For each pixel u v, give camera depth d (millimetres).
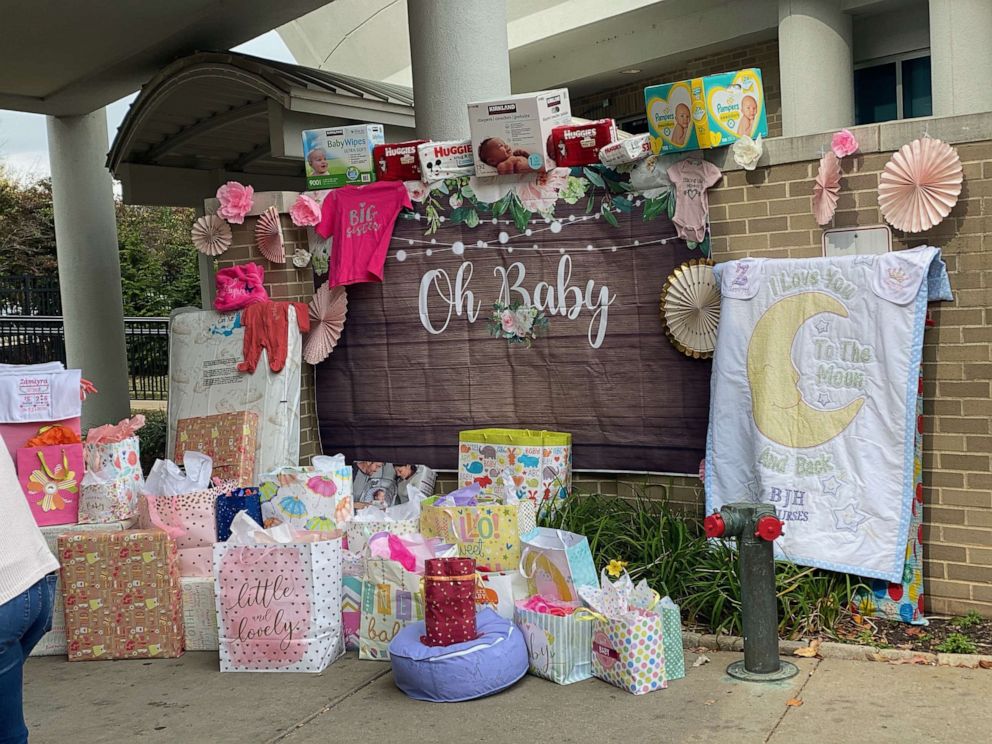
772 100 11289
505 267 6504
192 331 7090
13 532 2914
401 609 5055
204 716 4547
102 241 11727
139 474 5984
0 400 5781
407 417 6902
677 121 5719
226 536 5605
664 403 6082
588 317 6266
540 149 6234
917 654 4625
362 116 9336
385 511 5715
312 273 7113
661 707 4309
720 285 5535
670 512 5922
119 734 4406
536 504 6094
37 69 9977
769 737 3957
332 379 7125
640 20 11688
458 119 6992
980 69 8562
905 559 4984
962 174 5035
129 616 5363
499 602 5055
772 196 5594
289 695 4742
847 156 5344
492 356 6602
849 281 5113
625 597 4727
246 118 10227
